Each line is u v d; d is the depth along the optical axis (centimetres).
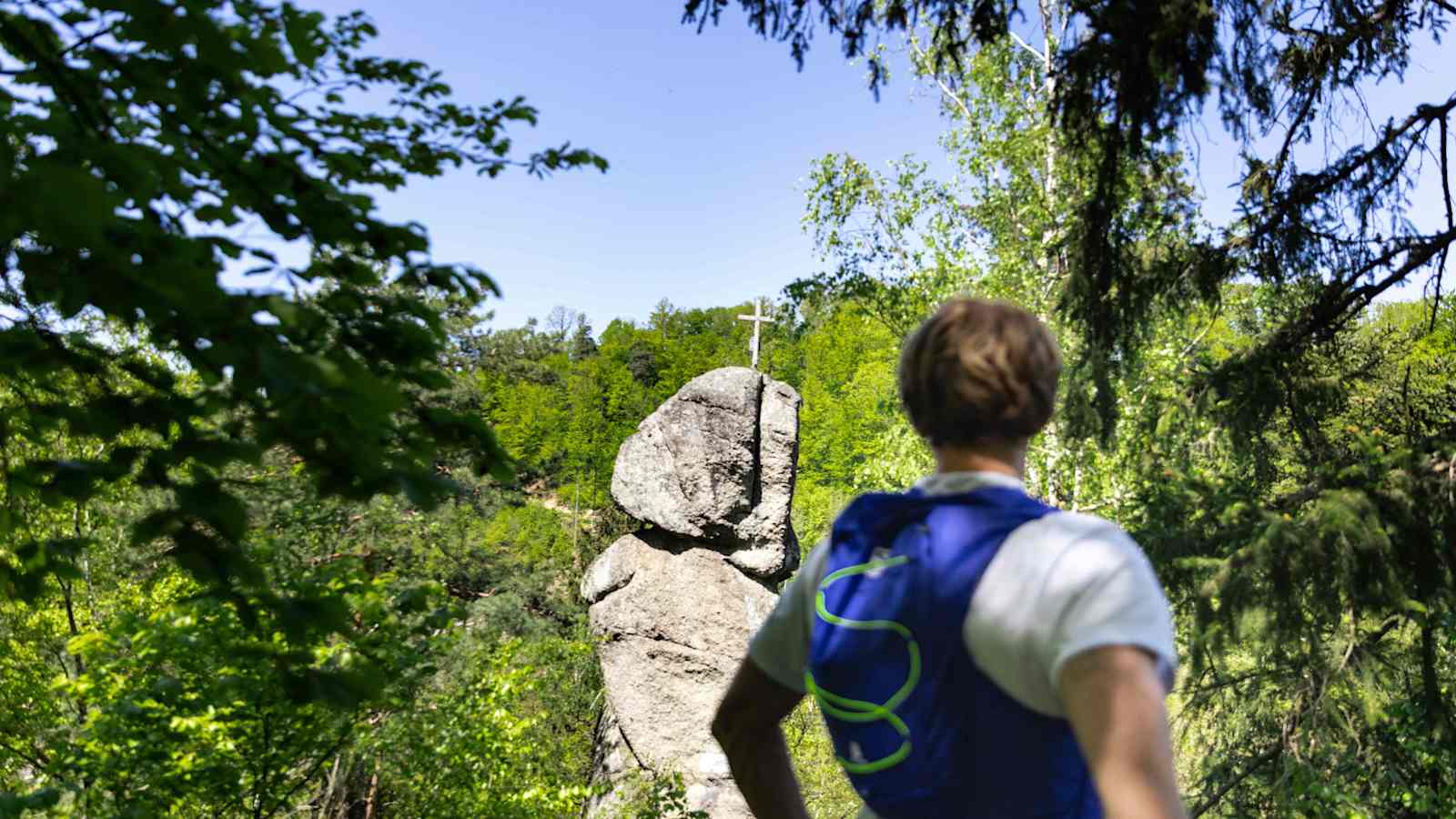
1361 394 696
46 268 179
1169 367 985
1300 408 655
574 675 2028
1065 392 654
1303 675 619
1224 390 655
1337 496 528
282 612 229
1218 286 640
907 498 92
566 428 5922
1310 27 628
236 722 543
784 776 104
